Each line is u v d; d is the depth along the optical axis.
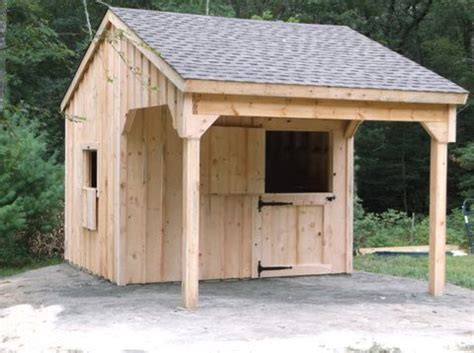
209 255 9.81
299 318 7.39
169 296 8.66
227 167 9.84
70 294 8.89
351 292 9.03
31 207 12.37
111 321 7.24
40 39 12.05
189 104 7.56
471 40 21.72
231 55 8.55
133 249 9.57
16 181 12.34
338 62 9.10
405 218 16.97
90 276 10.36
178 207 9.84
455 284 9.84
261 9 21.48
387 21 21.88
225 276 9.90
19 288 9.55
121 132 9.49
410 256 13.12
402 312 7.78
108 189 9.94
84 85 10.98
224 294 8.82
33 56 17.34
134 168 9.57
